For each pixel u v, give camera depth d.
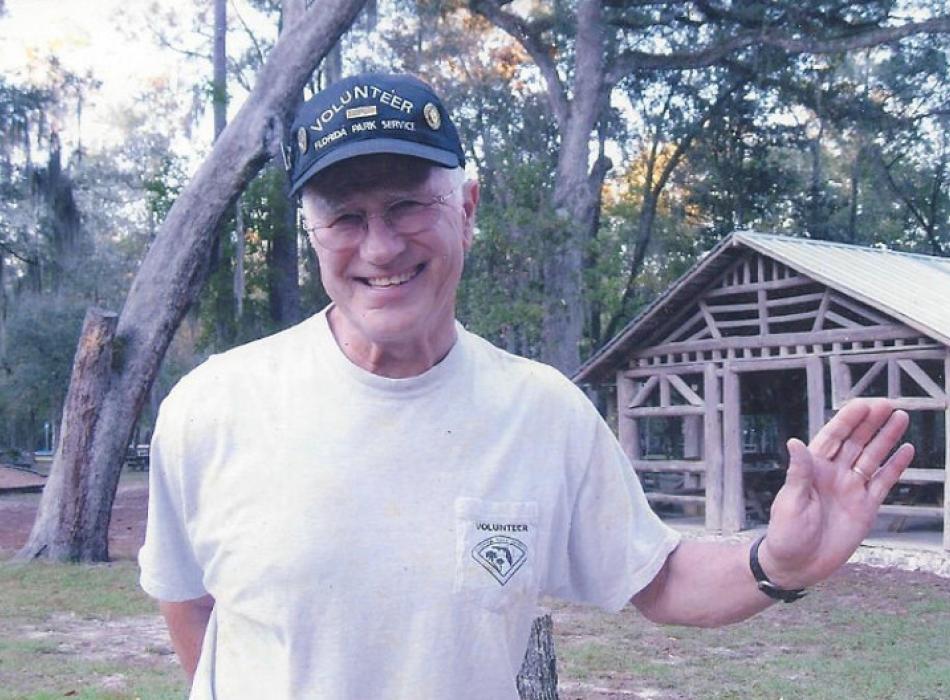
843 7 30.42
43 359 38.25
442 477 2.21
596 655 10.04
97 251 40.75
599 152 37.16
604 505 2.39
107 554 16.25
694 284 17.97
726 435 17.69
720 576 2.30
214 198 15.91
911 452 2.21
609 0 31.64
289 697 2.15
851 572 15.10
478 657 2.17
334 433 2.22
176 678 8.88
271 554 2.16
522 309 24.06
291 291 34.25
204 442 2.29
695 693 8.65
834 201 38.62
